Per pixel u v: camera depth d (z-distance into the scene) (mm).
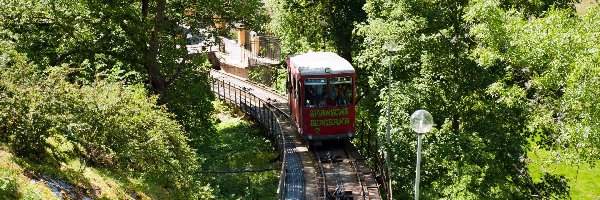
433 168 20891
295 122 26391
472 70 20859
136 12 22500
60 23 21062
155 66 24281
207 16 25625
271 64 43375
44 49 22438
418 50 21359
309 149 25844
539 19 16469
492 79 20219
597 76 13797
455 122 22609
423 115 12711
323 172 22516
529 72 18281
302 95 23969
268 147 28500
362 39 31172
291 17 36062
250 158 26094
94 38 22172
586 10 16922
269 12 41625
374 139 26312
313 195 20391
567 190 22656
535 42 15531
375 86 24984
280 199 19047
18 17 20438
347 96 24281
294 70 25453
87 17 22078
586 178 29609
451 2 21047
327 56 26234
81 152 13516
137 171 14352
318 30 34250
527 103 17797
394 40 20953
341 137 24516
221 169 23703
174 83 26062
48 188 9992
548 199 20844
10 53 12617
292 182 21828
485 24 16828
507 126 20859
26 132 11016
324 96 24047
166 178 14219
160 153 13602
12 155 10547
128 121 12836
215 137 29609
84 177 11852
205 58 26953
